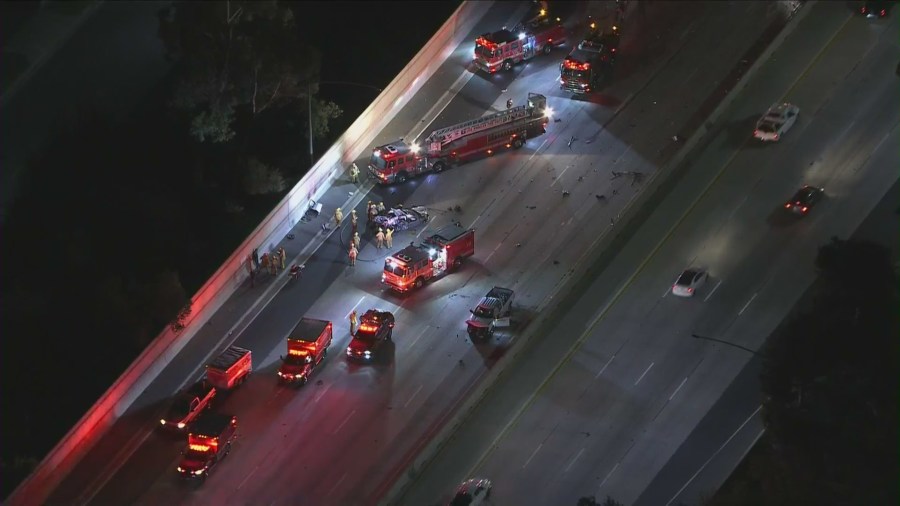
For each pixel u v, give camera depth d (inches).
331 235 4977.9
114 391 4271.7
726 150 5191.9
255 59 4847.4
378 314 4527.6
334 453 4190.5
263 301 4729.3
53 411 4274.1
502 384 4379.9
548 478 4065.0
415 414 4303.6
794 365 3887.8
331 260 4881.9
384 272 4724.4
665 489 4003.4
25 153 5118.1
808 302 4576.8
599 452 4133.9
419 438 4227.4
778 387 3882.9
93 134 5128.0
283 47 4896.7
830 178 5029.5
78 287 4579.2
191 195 4960.6
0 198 4936.0
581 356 4461.1
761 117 5310.0
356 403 4352.9
